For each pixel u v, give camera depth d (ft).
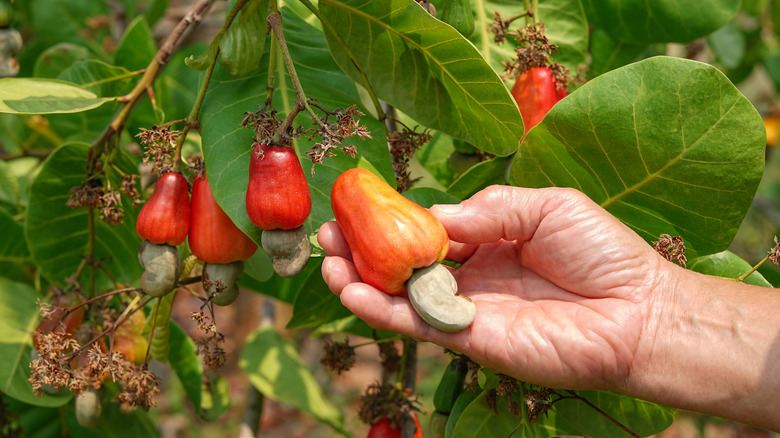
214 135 2.47
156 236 2.41
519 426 2.59
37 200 2.92
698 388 2.42
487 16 3.04
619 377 2.46
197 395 3.20
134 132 3.26
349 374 11.14
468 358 2.72
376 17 2.50
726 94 2.39
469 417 2.61
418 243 2.30
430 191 2.64
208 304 2.52
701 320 2.44
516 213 2.52
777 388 2.35
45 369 2.57
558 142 2.53
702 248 2.58
